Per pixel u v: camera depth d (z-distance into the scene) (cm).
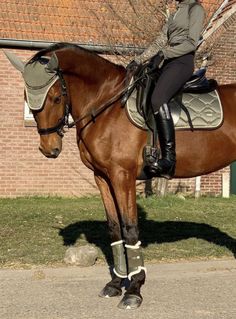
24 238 970
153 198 1435
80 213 1240
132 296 632
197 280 741
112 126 646
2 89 1502
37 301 652
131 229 646
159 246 923
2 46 1482
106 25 1362
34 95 627
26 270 777
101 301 654
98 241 953
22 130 1518
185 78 650
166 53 639
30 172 1526
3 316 601
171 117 647
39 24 1527
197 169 683
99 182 686
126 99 647
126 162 644
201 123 668
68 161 1542
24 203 1395
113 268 719
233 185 1655
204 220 1175
